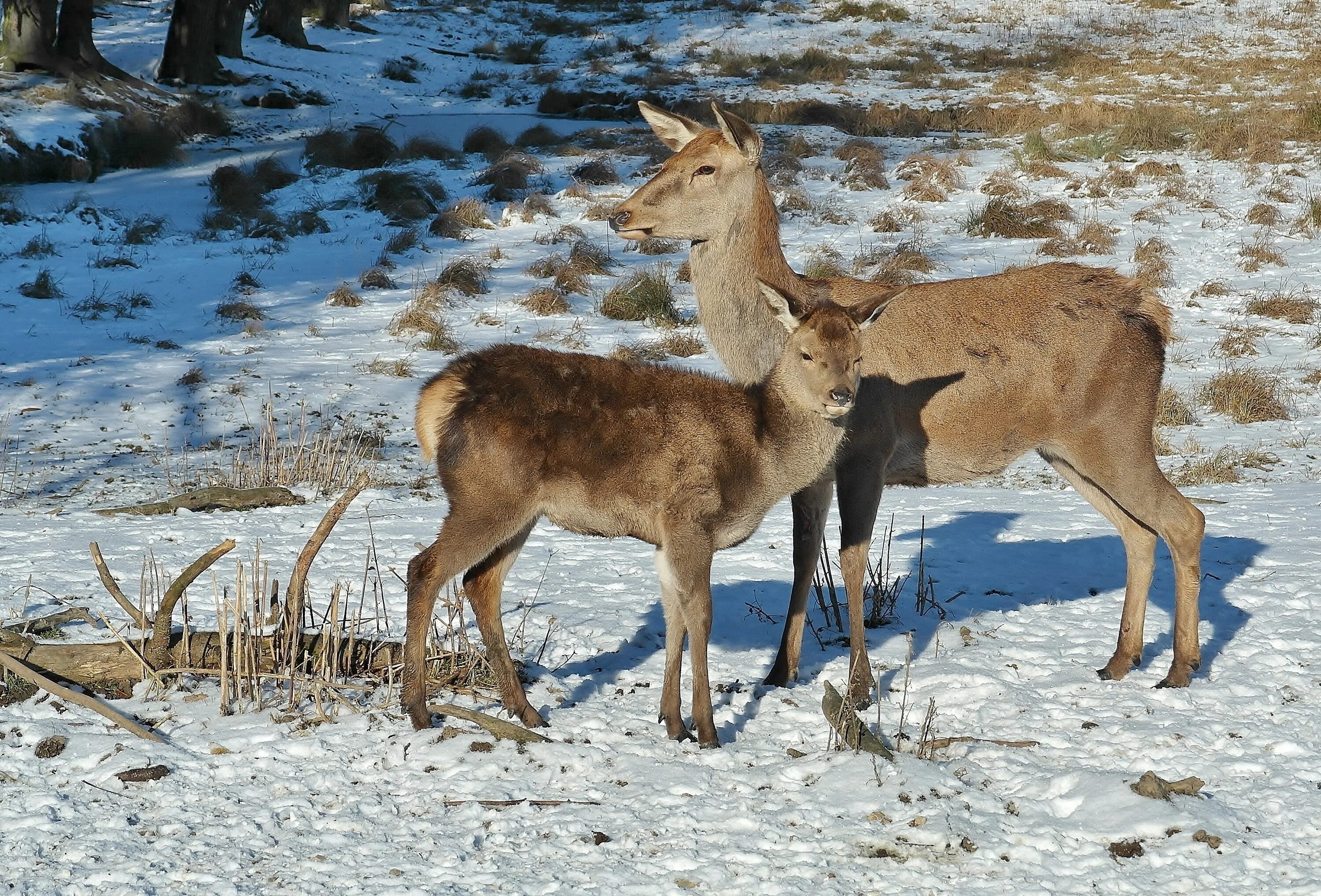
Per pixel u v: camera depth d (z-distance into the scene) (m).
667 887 7.16
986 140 49.50
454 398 9.06
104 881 7.07
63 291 32.59
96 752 8.70
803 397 9.40
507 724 9.15
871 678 10.16
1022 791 8.44
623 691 10.34
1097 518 16.69
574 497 9.16
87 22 53.72
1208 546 14.80
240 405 24.67
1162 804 8.00
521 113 58.56
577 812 8.05
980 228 37.41
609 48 71.94
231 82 60.12
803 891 7.15
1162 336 11.10
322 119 56.84
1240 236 37.28
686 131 11.65
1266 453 21.75
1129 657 10.74
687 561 9.12
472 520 9.05
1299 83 57.31
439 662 10.42
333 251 37.28
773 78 63.00
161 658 9.94
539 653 11.18
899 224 38.12
